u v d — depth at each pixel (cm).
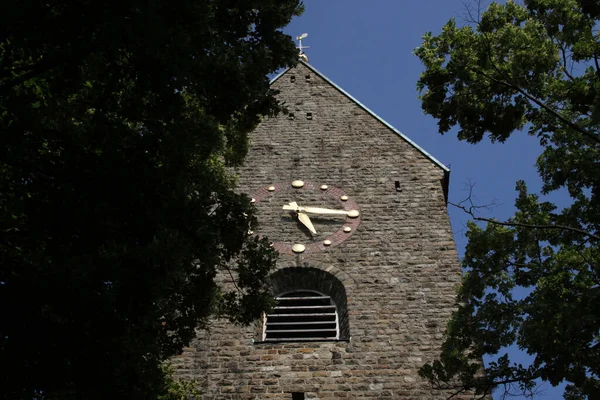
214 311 1410
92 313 1072
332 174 2728
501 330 1638
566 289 1565
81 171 1205
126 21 1189
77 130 1256
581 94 1639
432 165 2744
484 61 1723
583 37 1717
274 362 2045
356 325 2148
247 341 2098
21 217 1177
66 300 1070
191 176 1330
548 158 1722
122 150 1252
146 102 1354
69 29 1188
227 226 1368
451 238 2436
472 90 1745
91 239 1167
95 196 1205
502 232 1714
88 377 1063
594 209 1678
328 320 2272
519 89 1656
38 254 1094
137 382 1073
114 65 1291
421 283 2281
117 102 1334
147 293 1091
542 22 1788
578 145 1700
